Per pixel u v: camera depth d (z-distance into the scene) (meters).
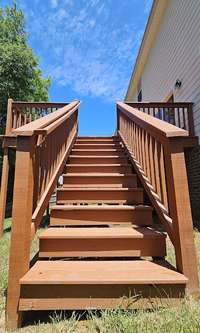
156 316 1.54
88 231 2.35
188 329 1.38
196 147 5.61
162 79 8.41
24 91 11.65
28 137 1.79
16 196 1.73
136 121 3.20
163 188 2.25
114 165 4.10
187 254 1.75
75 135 5.57
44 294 1.64
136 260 2.17
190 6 5.99
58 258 2.29
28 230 1.77
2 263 2.76
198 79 5.57
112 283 1.66
